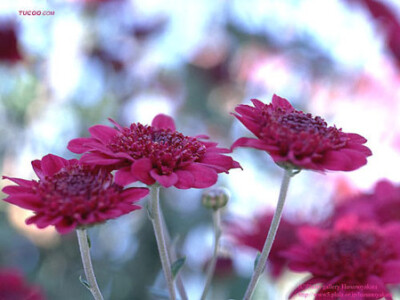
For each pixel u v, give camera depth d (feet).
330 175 2.11
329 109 2.32
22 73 2.16
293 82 2.39
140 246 2.15
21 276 1.79
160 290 1.47
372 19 2.21
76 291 2.06
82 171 1.35
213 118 2.43
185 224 2.18
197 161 1.36
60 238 2.10
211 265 1.48
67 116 2.23
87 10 2.25
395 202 1.68
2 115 2.17
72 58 2.24
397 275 1.45
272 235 1.34
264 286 1.85
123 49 2.34
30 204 1.29
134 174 1.29
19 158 2.16
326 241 1.52
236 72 2.46
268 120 1.33
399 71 2.22
